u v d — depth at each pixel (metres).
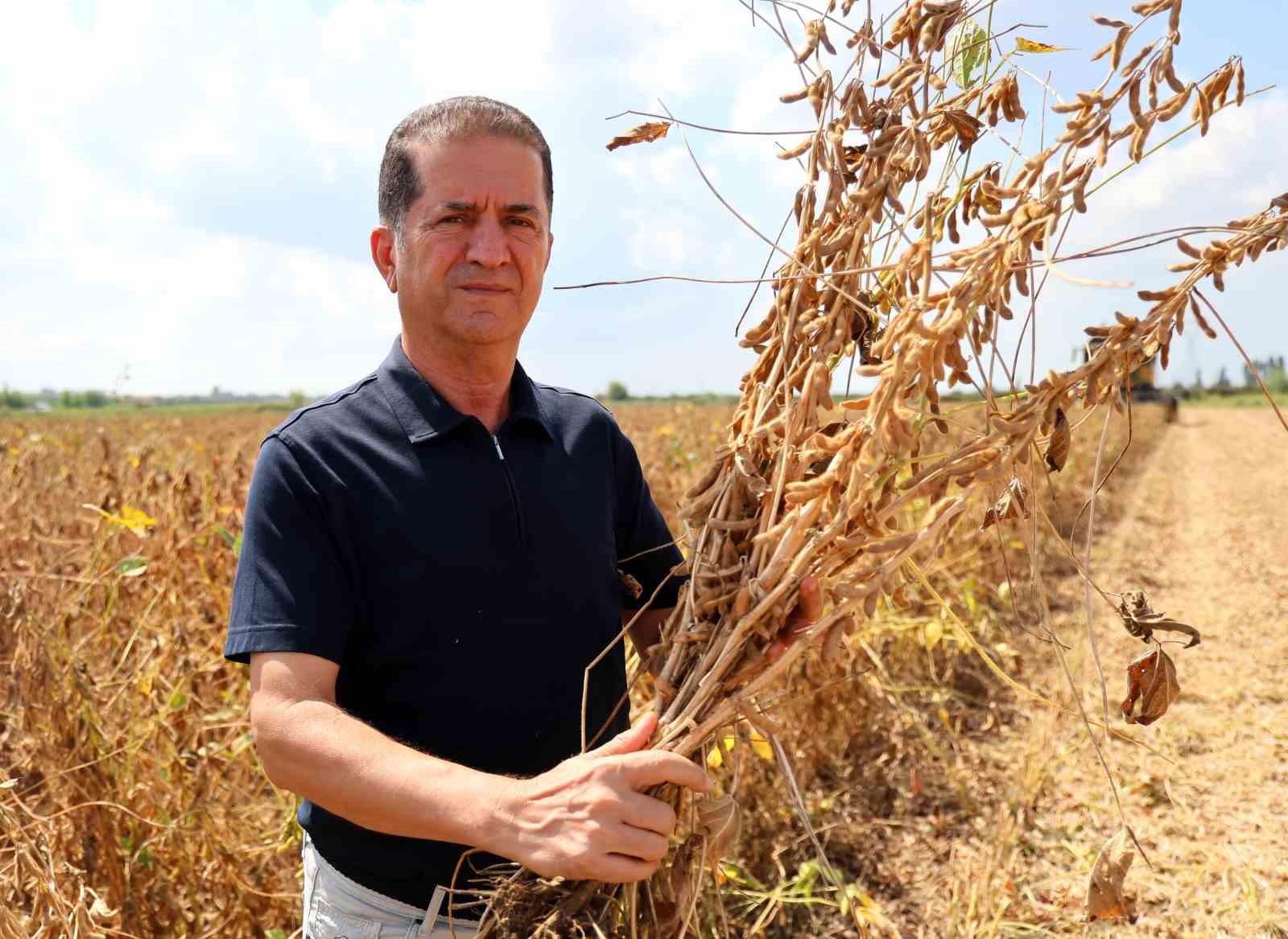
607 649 1.58
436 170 1.56
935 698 4.44
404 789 1.26
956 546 5.13
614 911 1.41
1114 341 1.30
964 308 1.24
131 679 3.13
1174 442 28.67
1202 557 9.91
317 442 1.55
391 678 1.55
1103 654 6.05
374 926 1.54
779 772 3.65
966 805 3.96
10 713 2.81
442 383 1.67
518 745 1.61
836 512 1.34
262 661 1.44
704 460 6.64
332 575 1.50
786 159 1.48
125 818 2.74
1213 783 4.26
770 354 1.49
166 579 3.94
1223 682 5.67
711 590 1.41
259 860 3.00
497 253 1.56
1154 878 3.51
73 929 2.06
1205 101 1.25
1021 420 1.31
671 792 1.38
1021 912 3.31
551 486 1.69
